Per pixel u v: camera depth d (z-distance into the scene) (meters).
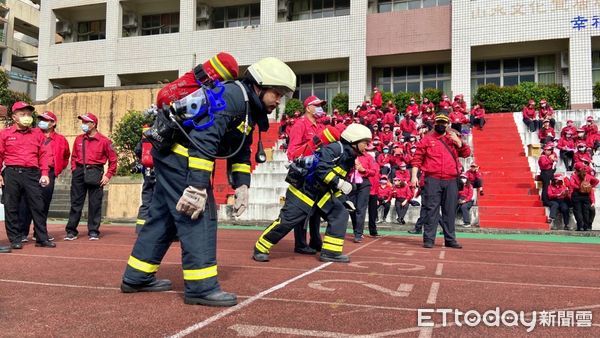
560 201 12.84
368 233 11.78
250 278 4.69
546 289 4.40
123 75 28.02
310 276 4.85
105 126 23.31
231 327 2.95
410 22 23.34
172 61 26.73
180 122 3.40
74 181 8.91
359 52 23.70
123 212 16.78
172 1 28.08
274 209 15.52
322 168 5.75
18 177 7.20
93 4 28.67
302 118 6.55
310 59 24.48
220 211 15.99
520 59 23.03
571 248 8.63
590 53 20.27
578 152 14.22
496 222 13.38
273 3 25.28
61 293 3.95
